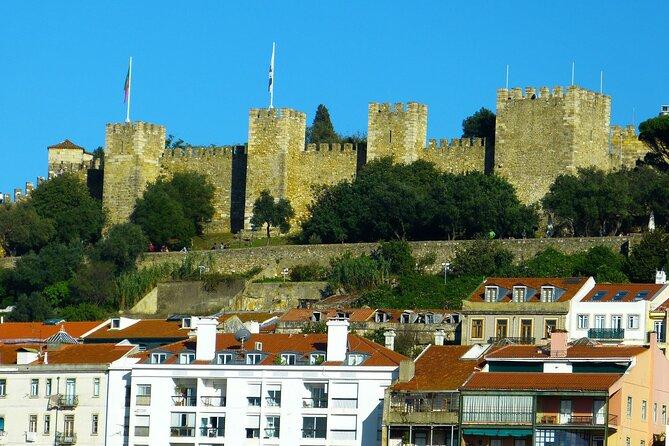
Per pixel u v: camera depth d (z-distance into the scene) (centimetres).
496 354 16825
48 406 18562
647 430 16325
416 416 16438
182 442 17788
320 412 17450
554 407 15975
